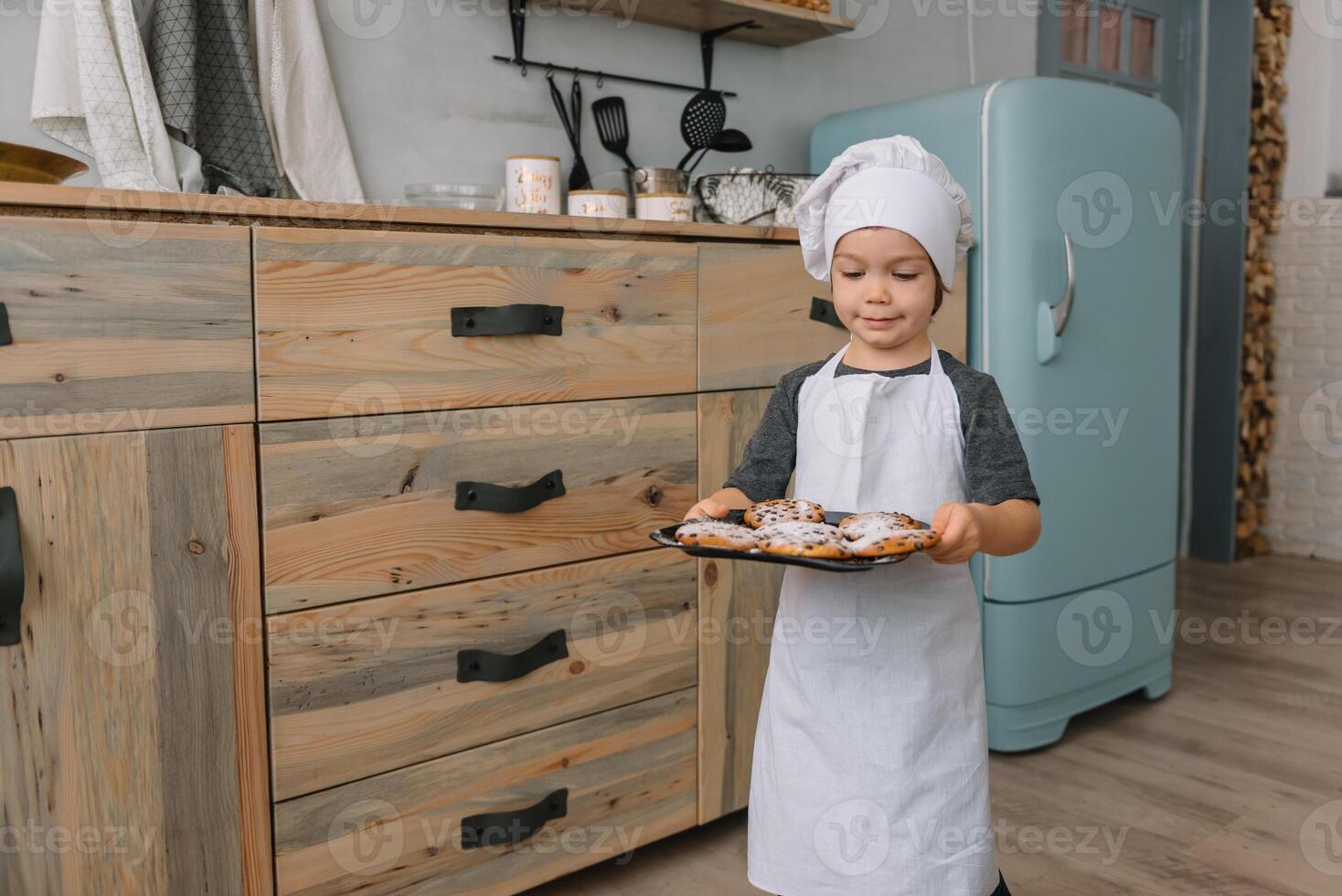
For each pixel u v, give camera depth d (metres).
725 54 2.38
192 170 1.61
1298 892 1.61
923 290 1.15
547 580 1.52
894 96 2.74
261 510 1.28
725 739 1.77
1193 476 3.75
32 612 1.14
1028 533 1.10
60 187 1.12
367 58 1.87
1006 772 2.08
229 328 1.23
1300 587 3.35
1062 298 2.14
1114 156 2.24
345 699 1.36
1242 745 2.19
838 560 0.91
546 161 1.90
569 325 1.51
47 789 1.16
